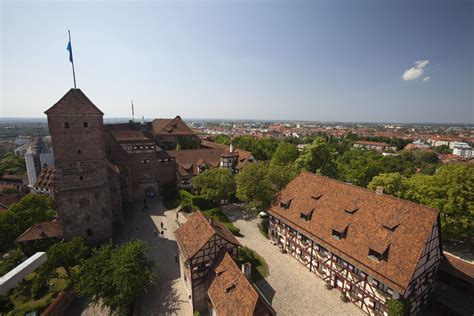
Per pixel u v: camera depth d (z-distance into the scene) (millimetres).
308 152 57250
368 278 25141
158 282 30719
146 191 58906
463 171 36500
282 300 27453
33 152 77438
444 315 25344
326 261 29812
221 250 27172
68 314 26562
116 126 66500
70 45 34312
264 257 35250
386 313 23547
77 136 34969
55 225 36438
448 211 36125
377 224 26625
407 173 69312
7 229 36250
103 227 38188
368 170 63719
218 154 68000
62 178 34844
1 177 83062
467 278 26375
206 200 50906
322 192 34156
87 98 35781
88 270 26594
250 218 48062
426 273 24828
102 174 37188
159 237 40875
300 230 32719
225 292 22922
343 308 26484
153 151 58312
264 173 45344
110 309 26156
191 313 26391
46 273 27844
